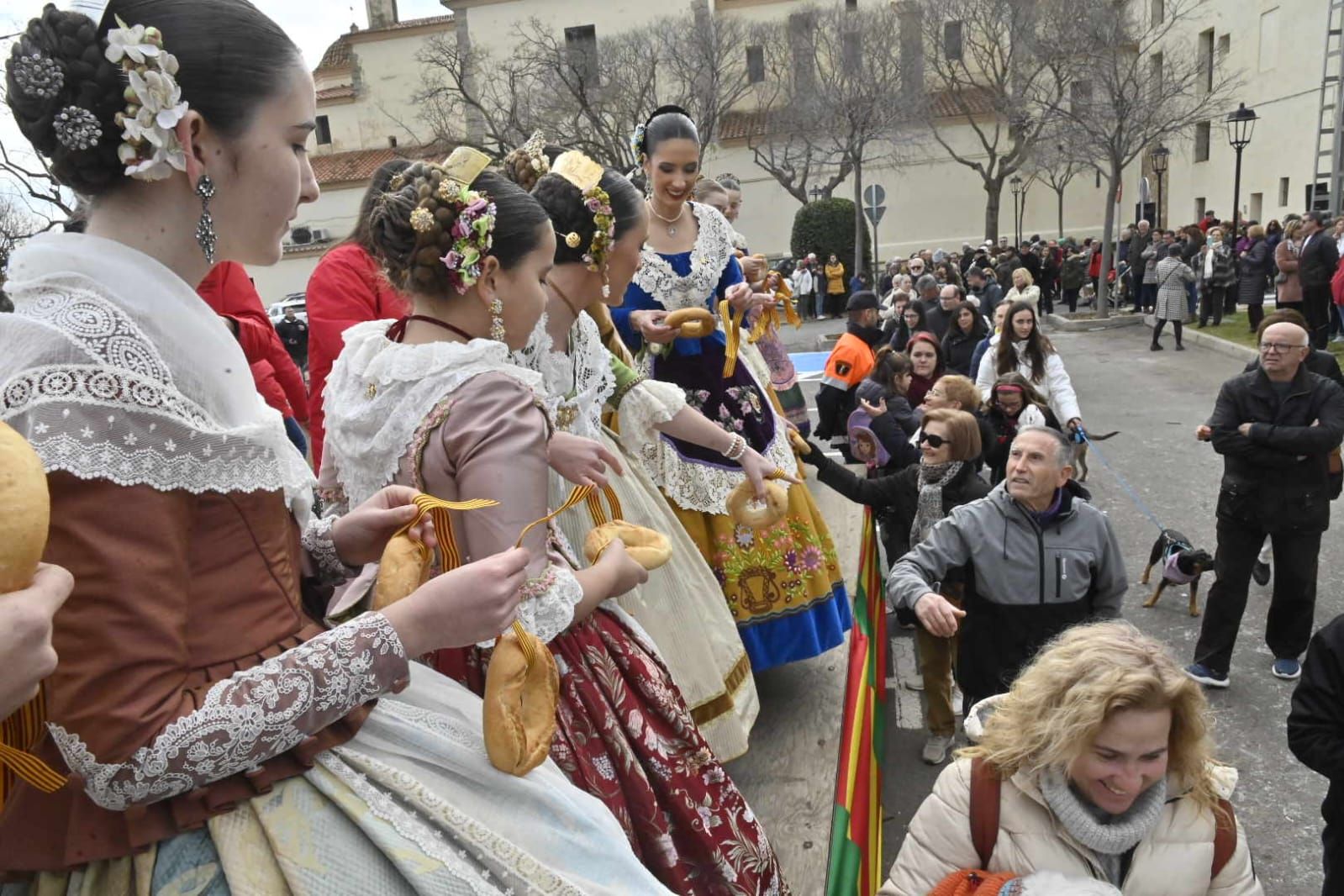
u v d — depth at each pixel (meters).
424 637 1.09
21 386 0.92
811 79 27.56
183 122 1.00
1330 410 4.73
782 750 2.70
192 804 1.01
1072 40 22.73
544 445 1.37
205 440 0.99
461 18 30.20
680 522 2.49
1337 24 22.53
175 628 0.97
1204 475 8.94
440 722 1.21
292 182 1.09
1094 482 8.88
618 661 1.65
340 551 1.32
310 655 1.02
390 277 1.52
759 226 33.78
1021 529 3.46
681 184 2.72
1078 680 1.86
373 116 31.56
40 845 1.03
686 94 26.70
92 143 0.98
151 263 1.02
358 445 1.44
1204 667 5.10
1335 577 6.38
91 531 0.92
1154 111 21.39
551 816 1.20
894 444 5.75
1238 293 18.88
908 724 4.89
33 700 0.91
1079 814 1.90
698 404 2.74
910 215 34.25
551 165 2.06
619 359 2.31
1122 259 25.09
